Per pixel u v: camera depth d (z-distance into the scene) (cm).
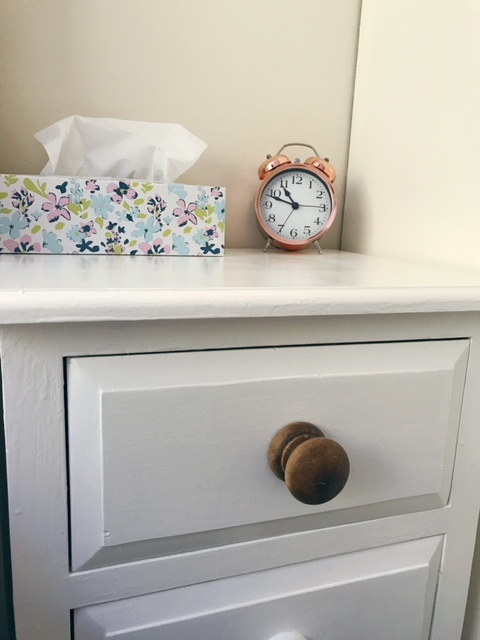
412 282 45
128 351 38
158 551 41
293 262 63
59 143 63
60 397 37
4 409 36
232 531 43
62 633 40
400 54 75
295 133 85
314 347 42
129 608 41
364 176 85
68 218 60
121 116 76
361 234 86
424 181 70
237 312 37
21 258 56
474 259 61
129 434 38
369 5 82
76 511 38
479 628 60
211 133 81
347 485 45
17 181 59
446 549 52
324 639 48
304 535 45
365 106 84
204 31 78
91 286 36
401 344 45
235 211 84
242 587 44
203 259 62
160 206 63
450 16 65
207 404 39
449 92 65
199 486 40
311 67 84
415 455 47
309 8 82
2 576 42
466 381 48
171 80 78
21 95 72
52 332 36
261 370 41
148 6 75
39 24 71
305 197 78
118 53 75
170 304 35
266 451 42
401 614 50
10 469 37
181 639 43
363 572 48
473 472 50
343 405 43
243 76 81
